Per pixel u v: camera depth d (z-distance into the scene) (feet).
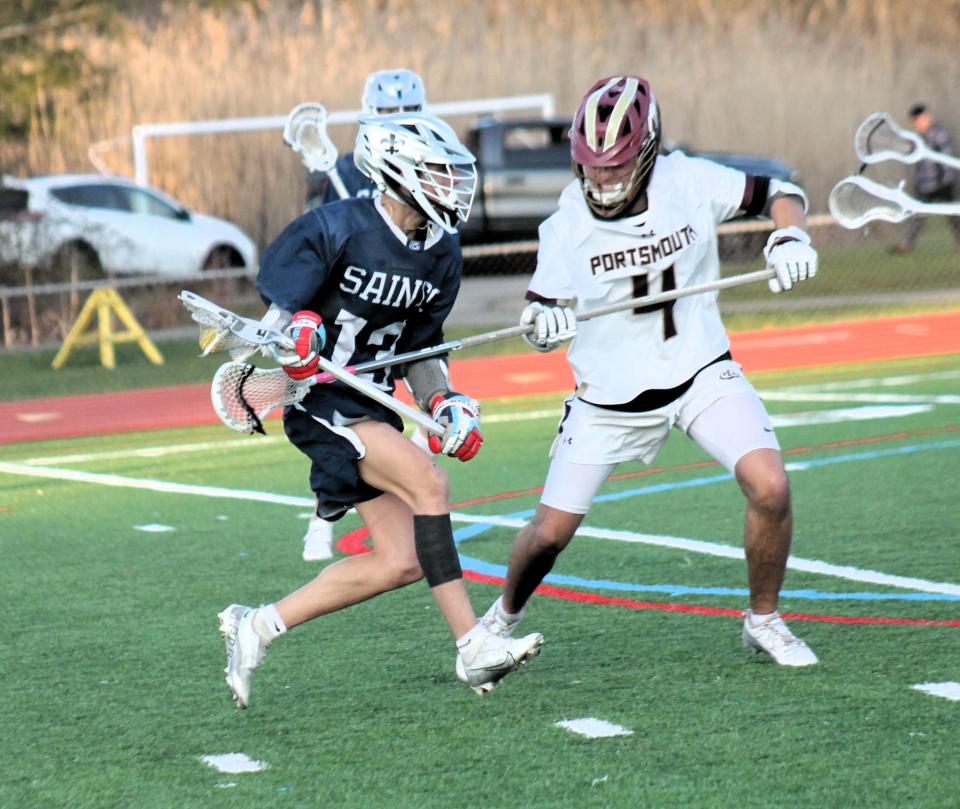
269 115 292.40
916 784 47.57
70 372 192.95
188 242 240.32
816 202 330.34
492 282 267.18
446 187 53.21
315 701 59.31
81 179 241.55
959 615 69.00
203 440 138.72
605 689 59.47
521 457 121.19
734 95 336.08
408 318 57.62
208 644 68.54
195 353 205.67
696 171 61.72
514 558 62.44
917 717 54.24
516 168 281.13
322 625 71.00
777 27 359.05
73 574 83.92
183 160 285.23
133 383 182.91
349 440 55.83
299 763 52.01
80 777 51.24
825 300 233.14
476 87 329.11
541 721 55.67
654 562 82.53
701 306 61.82
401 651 66.28
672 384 60.85
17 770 52.16
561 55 338.95
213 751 53.62
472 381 171.83
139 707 59.21
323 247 54.24
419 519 55.77
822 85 338.54
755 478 59.26
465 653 55.67
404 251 55.11
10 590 80.43
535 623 70.59
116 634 70.79
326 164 93.50
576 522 61.72
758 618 62.69
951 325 204.64
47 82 253.03
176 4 319.27
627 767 50.19
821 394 151.02
